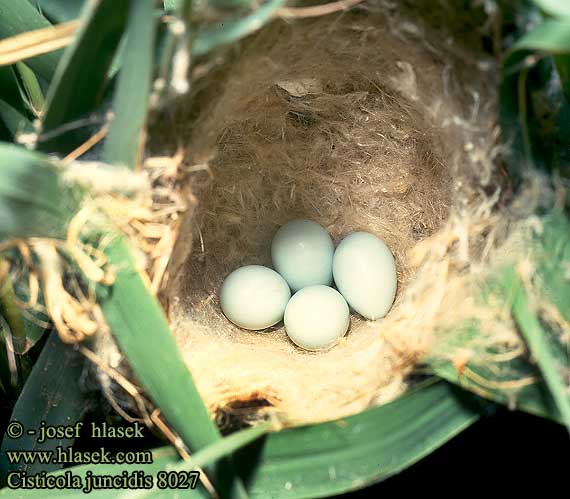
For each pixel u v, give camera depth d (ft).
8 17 0.51
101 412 0.56
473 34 0.49
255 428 0.48
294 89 0.61
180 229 0.52
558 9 0.44
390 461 0.50
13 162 0.44
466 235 0.52
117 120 0.46
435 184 0.61
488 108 0.50
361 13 0.53
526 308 0.48
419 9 0.50
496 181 0.51
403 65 0.56
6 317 0.54
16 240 0.47
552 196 0.49
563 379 0.49
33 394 0.53
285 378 0.56
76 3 0.51
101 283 0.47
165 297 0.53
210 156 0.54
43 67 0.52
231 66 0.51
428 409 0.50
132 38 0.44
